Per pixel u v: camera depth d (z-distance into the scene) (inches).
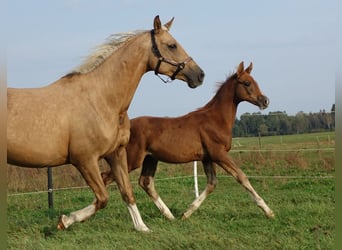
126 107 249.9
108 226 263.3
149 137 303.6
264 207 284.7
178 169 578.6
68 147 235.0
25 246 222.5
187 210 296.7
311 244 209.9
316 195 367.9
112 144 242.8
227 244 214.8
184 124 308.0
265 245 213.5
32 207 374.0
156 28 253.3
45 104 232.5
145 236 235.3
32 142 228.4
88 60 246.4
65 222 241.8
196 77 254.5
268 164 561.0
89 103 237.5
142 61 251.8
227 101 313.4
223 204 337.4
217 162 302.8
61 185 464.8
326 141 610.9
